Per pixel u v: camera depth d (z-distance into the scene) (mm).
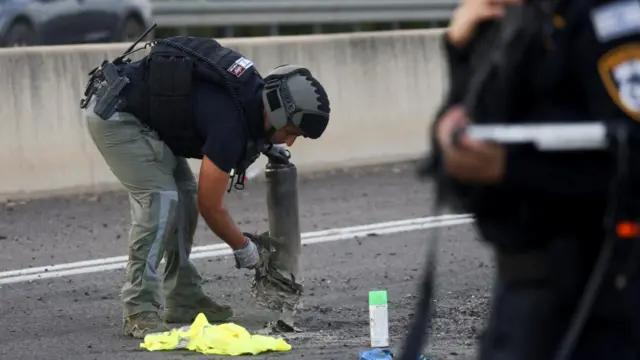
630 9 9625
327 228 35406
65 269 30156
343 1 71312
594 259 10117
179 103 20953
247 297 26500
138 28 61156
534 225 10172
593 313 9984
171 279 23594
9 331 23438
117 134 21531
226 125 20688
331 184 43031
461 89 10297
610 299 9906
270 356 20094
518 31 9820
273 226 22000
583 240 10117
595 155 9727
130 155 21562
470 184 10102
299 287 22156
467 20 10266
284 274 22047
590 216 10023
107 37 58500
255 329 23000
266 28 70750
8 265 30766
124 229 35469
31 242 33625
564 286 10141
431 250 10344
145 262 22000
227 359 19984
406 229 35062
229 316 23922
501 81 9844
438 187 10117
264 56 43562
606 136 9398
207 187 20750
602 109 9688
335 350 20469
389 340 21359
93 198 39781
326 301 25938
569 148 9492
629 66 9609
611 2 9672
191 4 65562
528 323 10180
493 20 10219
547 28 9797
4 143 38750
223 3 66500
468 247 32094
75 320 24391
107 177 40625
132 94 21516
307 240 33625
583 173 9742
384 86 46719
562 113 9883
